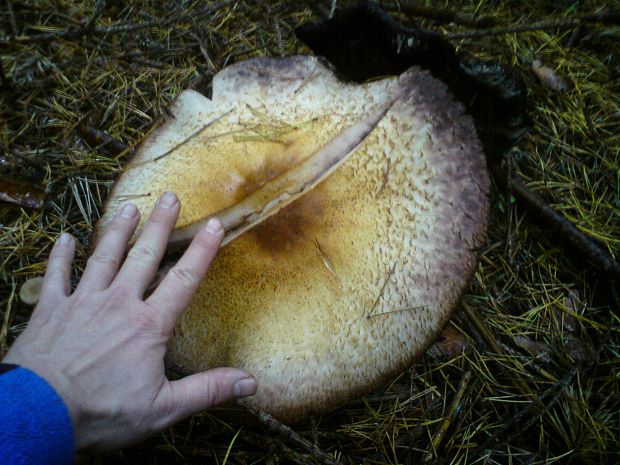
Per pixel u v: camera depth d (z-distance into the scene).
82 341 0.42
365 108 0.54
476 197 0.52
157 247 0.47
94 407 0.40
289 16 0.82
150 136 0.58
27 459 0.35
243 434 0.56
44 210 0.66
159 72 0.76
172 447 0.55
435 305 0.51
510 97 0.52
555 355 0.64
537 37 0.81
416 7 0.79
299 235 0.51
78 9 0.80
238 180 0.54
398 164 0.52
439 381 0.63
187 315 0.51
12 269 0.63
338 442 0.58
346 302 0.51
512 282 0.67
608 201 0.71
